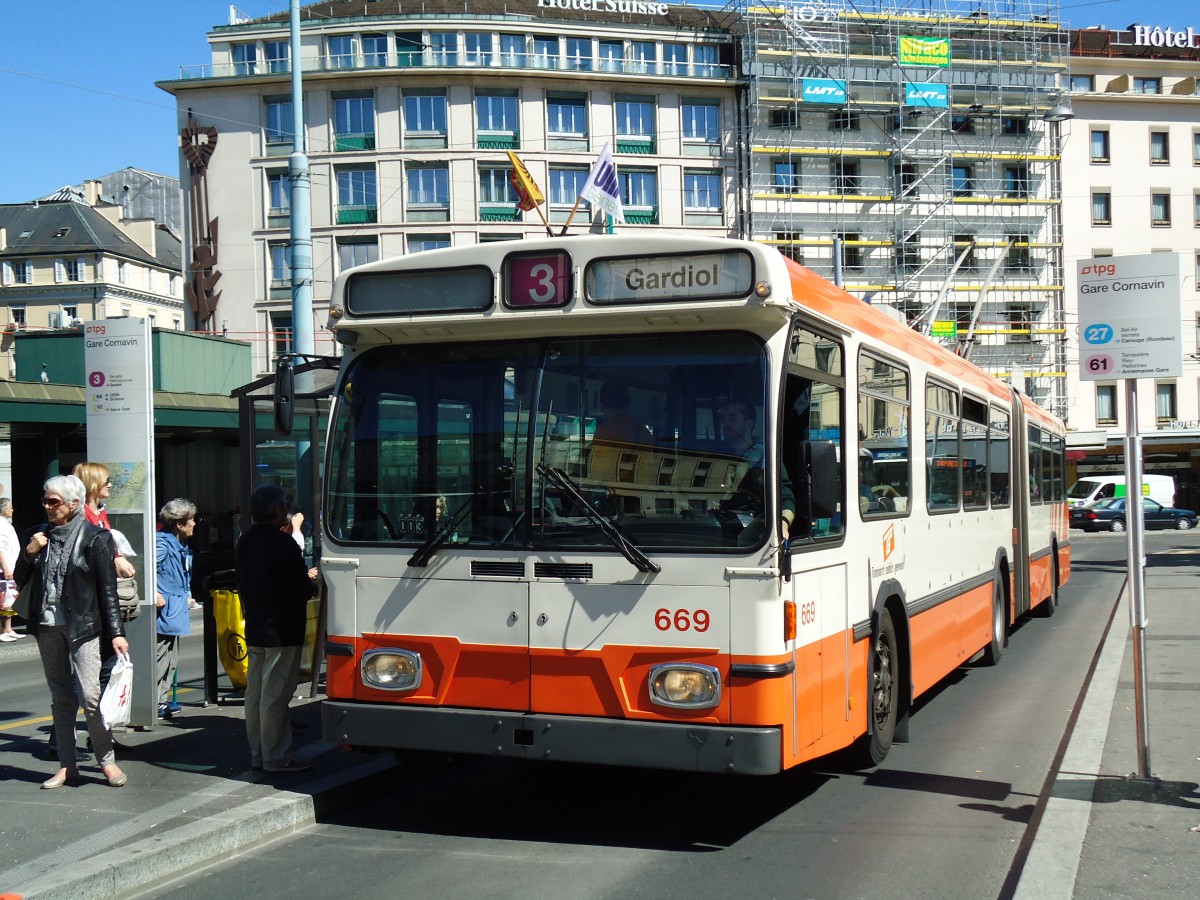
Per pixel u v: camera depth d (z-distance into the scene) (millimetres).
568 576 6090
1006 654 14047
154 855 5684
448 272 6438
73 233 80500
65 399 18625
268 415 10578
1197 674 10961
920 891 5555
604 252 6172
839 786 7590
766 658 5758
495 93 51781
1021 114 58312
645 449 6082
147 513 8797
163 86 52094
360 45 52188
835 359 6930
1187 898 5020
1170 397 59469
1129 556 7074
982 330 57500
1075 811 6328
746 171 54875
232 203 52000
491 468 6328
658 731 5828
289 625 7219
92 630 6891
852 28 57156
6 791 6906
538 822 6812
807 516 5883
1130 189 59906
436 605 6340
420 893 5523
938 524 9688
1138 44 61906
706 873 5832
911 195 56719
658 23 56656
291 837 6504
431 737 6242
